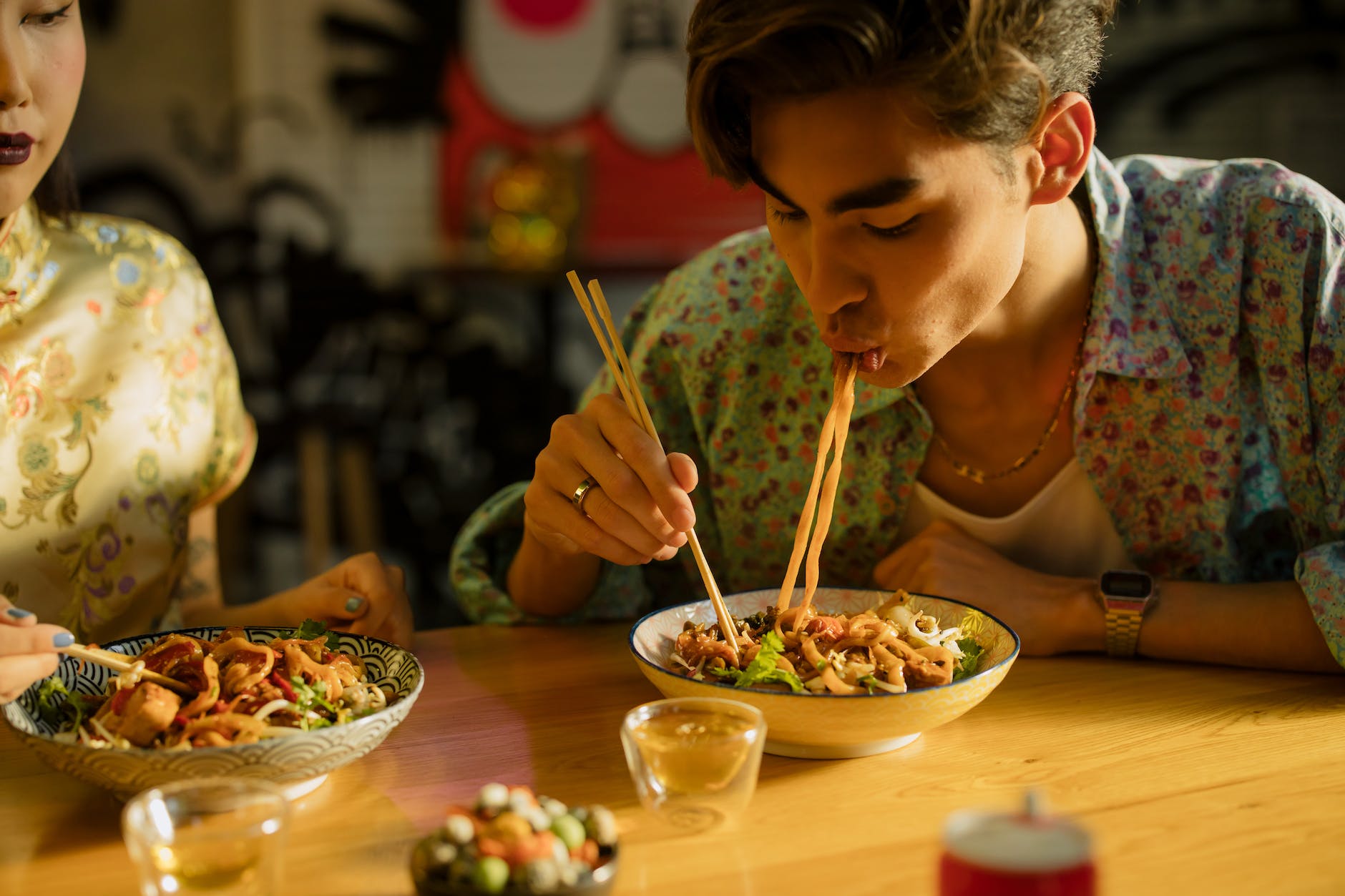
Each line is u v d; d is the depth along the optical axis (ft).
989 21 3.37
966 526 5.52
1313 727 4.06
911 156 3.40
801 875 3.06
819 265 3.65
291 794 3.53
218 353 5.84
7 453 4.96
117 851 3.26
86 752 3.18
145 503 5.38
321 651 3.97
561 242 15.48
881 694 3.52
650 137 17.30
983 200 3.59
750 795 3.29
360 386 16.90
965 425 5.35
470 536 5.70
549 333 15.37
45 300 5.17
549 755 3.88
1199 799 3.49
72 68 4.28
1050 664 4.77
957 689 3.60
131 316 5.41
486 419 17.02
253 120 16.58
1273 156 16.39
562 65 17.06
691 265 6.01
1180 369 4.98
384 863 3.17
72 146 16.21
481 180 17.21
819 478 4.34
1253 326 5.02
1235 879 3.03
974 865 2.29
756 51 3.33
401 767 3.78
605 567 5.56
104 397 5.25
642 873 3.08
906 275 3.62
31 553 5.04
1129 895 2.95
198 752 3.15
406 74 16.88
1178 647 4.71
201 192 16.60
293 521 15.90
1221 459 5.12
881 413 5.39
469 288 17.02
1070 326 5.10
